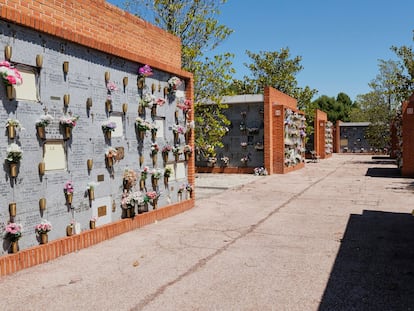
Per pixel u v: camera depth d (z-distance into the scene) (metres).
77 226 6.03
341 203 10.48
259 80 32.47
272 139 19.88
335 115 58.69
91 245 6.21
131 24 7.83
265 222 8.08
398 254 5.74
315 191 13.01
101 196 6.61
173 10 16.39
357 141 45.88
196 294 4.25
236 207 9.94
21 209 5.06
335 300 4.08
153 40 8.63
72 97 5.91
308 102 32.03
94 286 4.47
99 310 3.84
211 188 14.05
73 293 4.26
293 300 4.09
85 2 6.56
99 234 6.41
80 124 6.10
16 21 4.89
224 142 20.59
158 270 5.04
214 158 20.62
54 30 5.46
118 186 7.06
